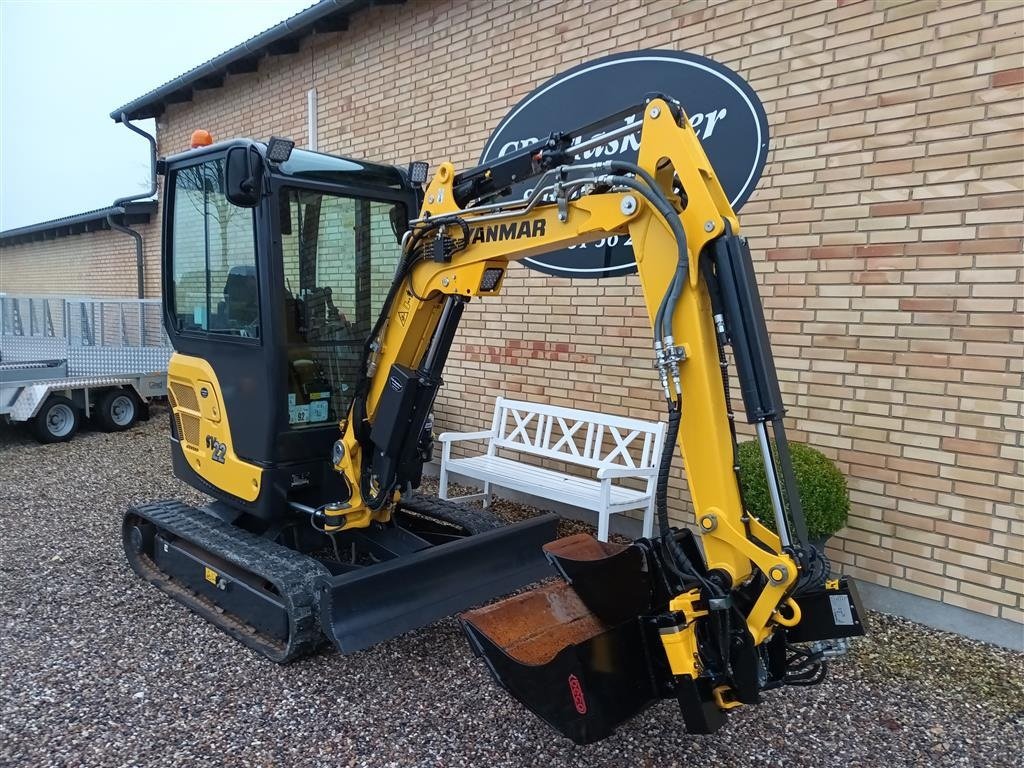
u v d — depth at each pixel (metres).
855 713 2.94
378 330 3.36
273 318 3.33
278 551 3.42
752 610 2.25
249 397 3.52
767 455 2.22
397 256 3.88
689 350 2.31
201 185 3.74
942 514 3.66
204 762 2.55
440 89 6.11
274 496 3.48
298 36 7.30
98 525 5.10
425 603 3.26
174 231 4.04
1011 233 3.38
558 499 4.52
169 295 4.12
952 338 3.58
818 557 2.25
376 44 6.65
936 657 3.39
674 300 2.28
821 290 4.01
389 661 3.29
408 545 3.71
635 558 2.75
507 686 2.52
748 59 4.23
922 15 3.58
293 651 3.13
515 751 2.65
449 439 5.26
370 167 3.73
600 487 4.65
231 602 3.55
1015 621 3.45
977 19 3.41
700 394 2.31
